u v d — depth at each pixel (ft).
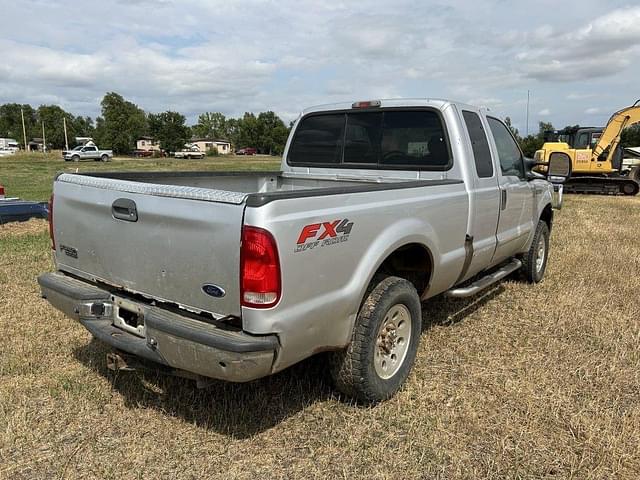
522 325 15.97
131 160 194.70
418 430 10.19
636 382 12.39
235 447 9.69
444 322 15.97
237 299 8.27
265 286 8.12
